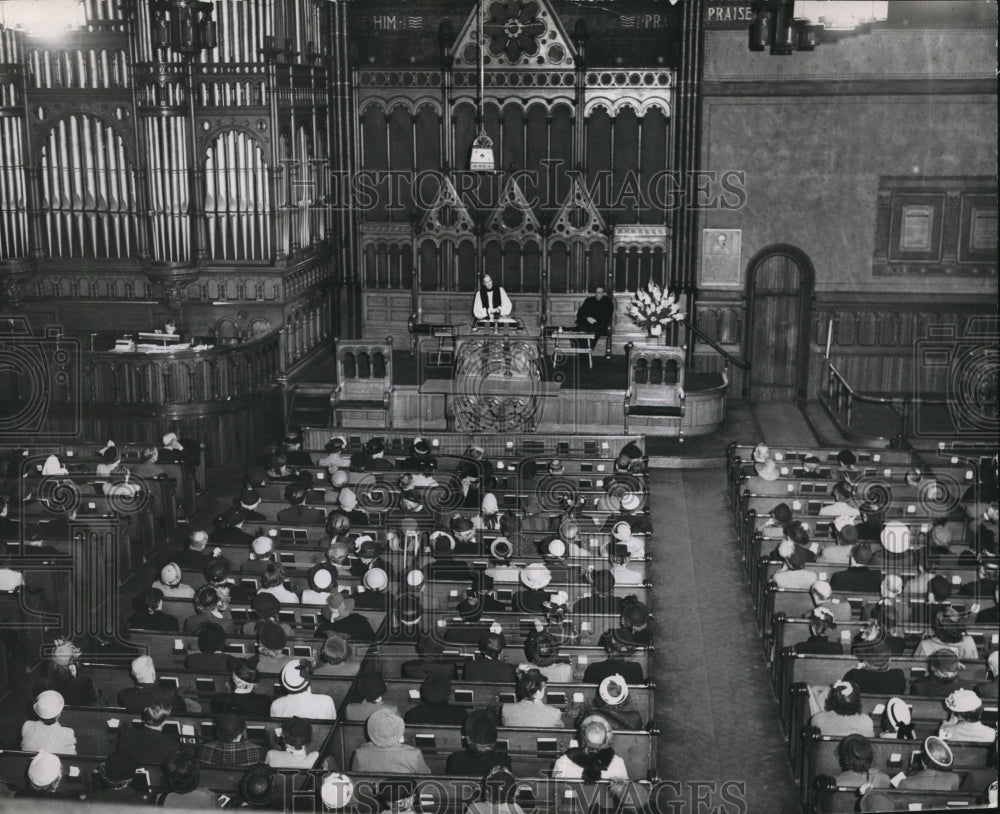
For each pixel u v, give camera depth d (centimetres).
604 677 1191
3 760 1035
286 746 1016
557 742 1080
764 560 1509
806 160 2561
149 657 1170
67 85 2333
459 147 2728
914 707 1146
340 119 2677
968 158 2514
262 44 2309
